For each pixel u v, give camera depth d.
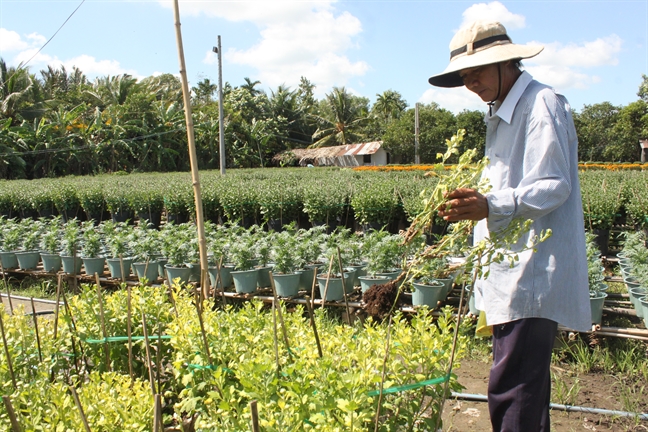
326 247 6.92
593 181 12.66
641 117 41.00
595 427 3.80
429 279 5.62
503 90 2.63
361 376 2.37
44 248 8.36
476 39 2.59
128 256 7.70
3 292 7.93
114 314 3.71
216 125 41.75
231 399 2.55
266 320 3.24
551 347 2.52
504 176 2.60
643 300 5.24
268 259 6.73
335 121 54.19
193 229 8.23
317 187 11.80
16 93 34.78
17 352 3.34
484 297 2.69
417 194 10.42
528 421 2.49
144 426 2.46
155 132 38.44
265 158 47.72
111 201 14.11
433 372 2.70
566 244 2.49
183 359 2.92
